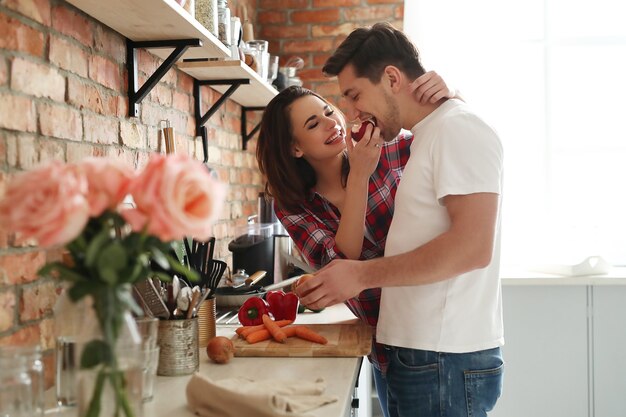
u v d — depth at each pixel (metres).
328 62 1.68
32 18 1.33
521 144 3.59
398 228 1.56
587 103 3.65
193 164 0.84
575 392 3.13
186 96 2.34
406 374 1.54
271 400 1.07
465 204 1.41
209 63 2.16
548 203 3.63
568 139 3.63
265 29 3.60
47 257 1.38
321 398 1.19
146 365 1.16
